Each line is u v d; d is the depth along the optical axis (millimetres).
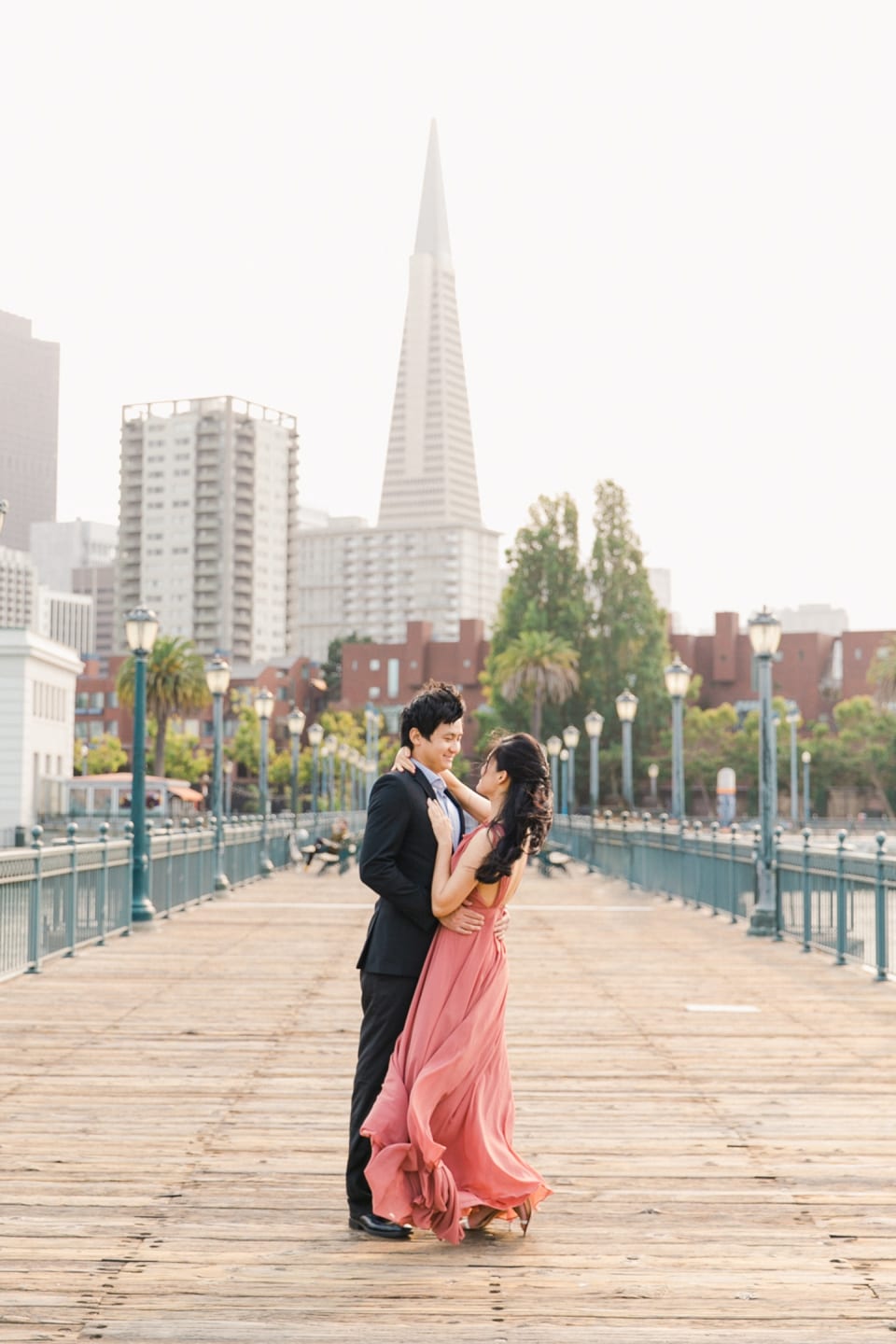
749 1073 8727
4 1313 4496
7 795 58031
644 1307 4602
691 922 20500
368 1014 5422
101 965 14383
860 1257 5137
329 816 57750
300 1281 4832
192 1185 6051
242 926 19172
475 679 153625
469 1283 4824
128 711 139125
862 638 134875
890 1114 7555
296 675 164875
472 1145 5250
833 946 15383
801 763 111375
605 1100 7910
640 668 98875
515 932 18719
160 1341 4270
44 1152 6629
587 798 109312
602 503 99812
